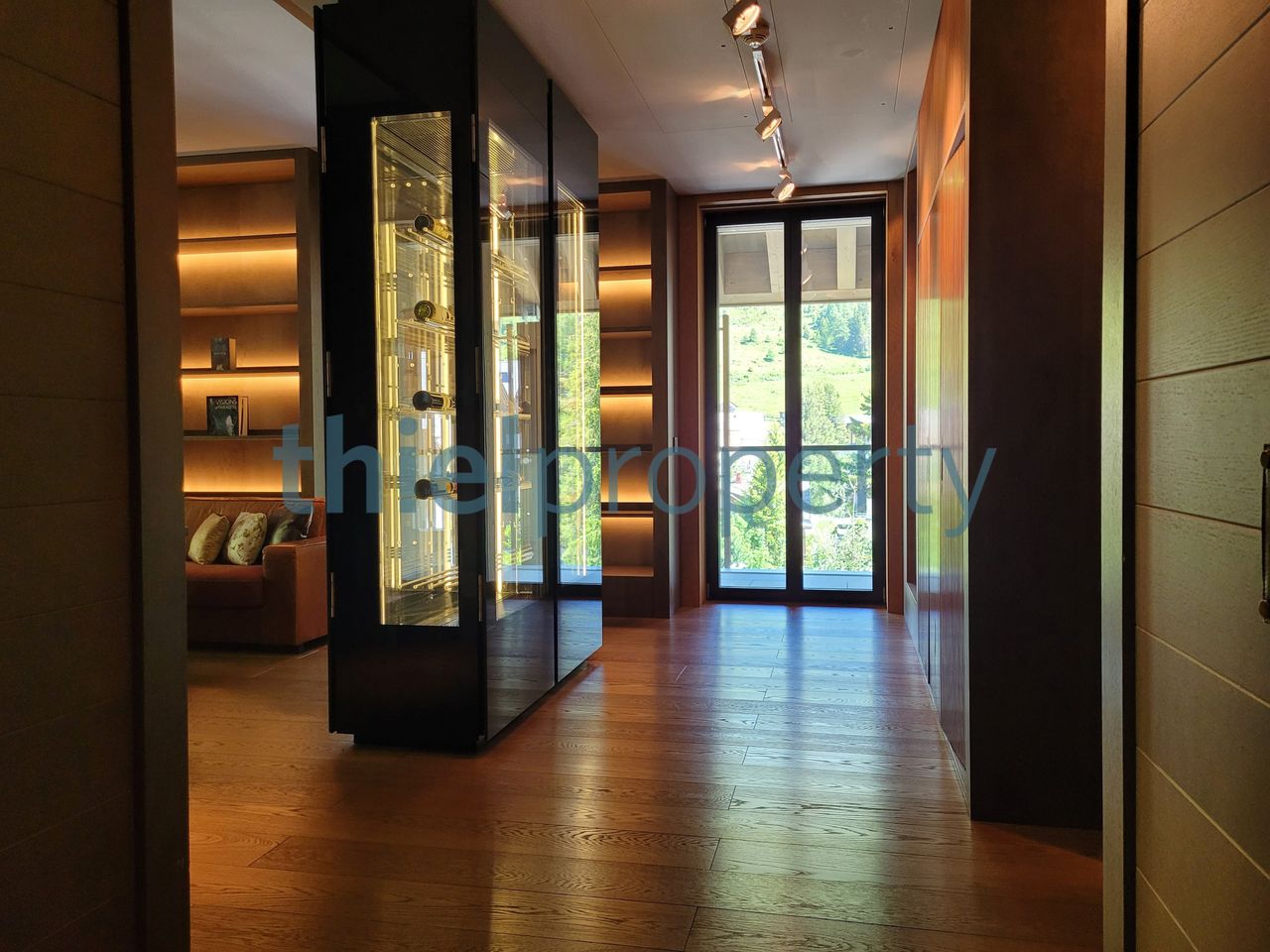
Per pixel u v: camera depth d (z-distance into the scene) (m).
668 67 4.11
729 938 2.06
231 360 5.85
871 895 2.26
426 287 3.35
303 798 2.93
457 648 3.35
